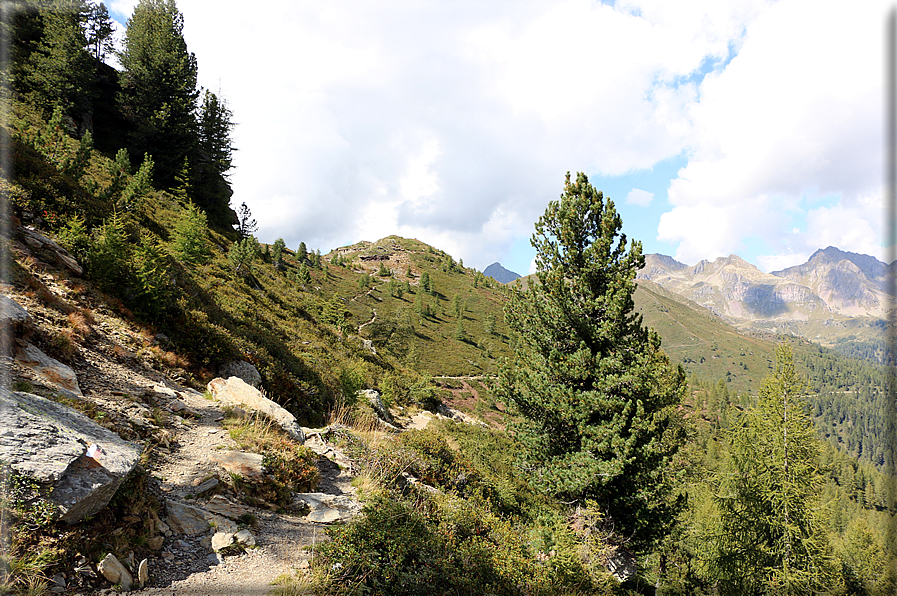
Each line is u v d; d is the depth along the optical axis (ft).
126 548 14.53
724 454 75.61
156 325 39.01
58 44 128.26
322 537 20.17
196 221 82.48
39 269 32.07
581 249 51.11
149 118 143.95
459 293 500.33
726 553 61.11
